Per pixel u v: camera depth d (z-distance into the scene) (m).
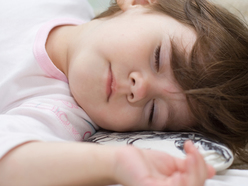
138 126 0.82
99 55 0.75
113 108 0.77
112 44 0.75
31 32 0.91
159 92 0.75
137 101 0.75
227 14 0.88
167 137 0.71
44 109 0.75
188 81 0.73
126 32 0.77
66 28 0.96
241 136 0.80
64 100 0.81
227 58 0.75
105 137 0.76
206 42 0.76
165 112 0.79
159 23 0.79
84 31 0.88
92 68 0.75
